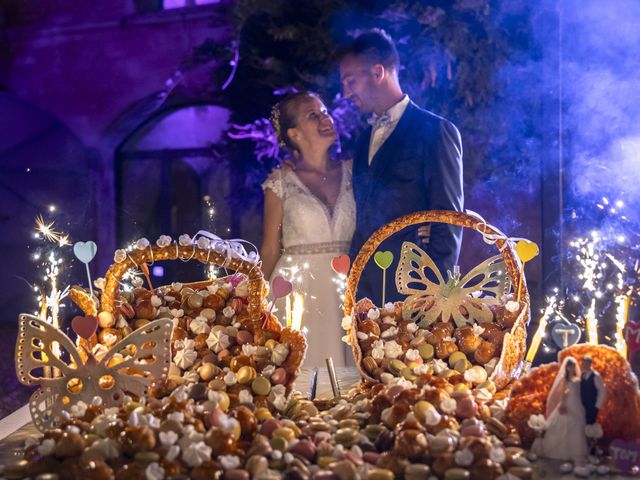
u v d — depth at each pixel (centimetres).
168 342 188
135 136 952
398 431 160
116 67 927
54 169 947
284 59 488
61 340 185
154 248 205
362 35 318
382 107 316
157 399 186
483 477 146
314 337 322
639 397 164
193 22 896
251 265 207
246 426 165
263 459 150
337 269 232
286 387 195
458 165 305
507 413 172
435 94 489
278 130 337
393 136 309
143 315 207
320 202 327
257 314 205
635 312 443
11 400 513
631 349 187
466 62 473
